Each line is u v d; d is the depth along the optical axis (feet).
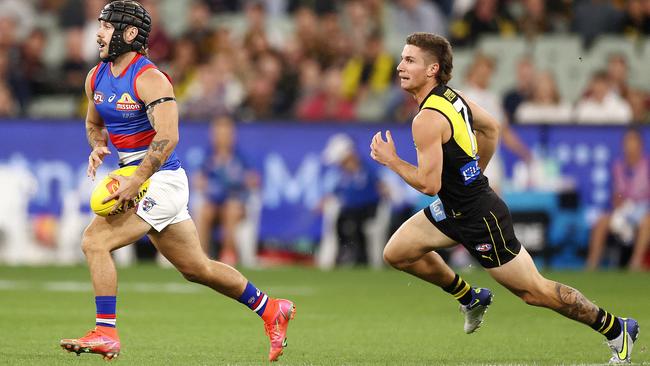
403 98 199.00
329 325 107.55
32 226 176.55
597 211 172.55
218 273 80.38
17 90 210.79
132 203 77.15
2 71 211.00
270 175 176.14
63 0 233.35
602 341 96.32
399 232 84.79
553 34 211.20
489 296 88.74
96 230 77.30
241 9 225.56
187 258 79.82
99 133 83.41
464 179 79.36
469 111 80.33
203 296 135.23
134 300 130.31
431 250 84.79
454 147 78.38
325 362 81.05
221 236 176.04
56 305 123.44
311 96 201.16
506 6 212.43
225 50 207.10
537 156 173.47
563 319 113.70
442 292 141.59
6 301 127.44
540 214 173.27
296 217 175.73
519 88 194.29
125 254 181.06
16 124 177.06
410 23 214.69
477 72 178.60
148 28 78.64
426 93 80.18
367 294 138.62
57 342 91.76
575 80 208.03
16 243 177.27
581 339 97.71
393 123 173.99
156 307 122.93
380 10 213.87
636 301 129.80
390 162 78.13
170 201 78.18
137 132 78.64
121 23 77.30
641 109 196.24
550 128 173.27
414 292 141.38
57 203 176.04
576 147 172.76
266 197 176.35
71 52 214.69
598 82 192.75
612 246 172.65
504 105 193.98
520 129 173.99
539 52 208.85
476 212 79.97
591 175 172.65
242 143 176.04
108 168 175.01
